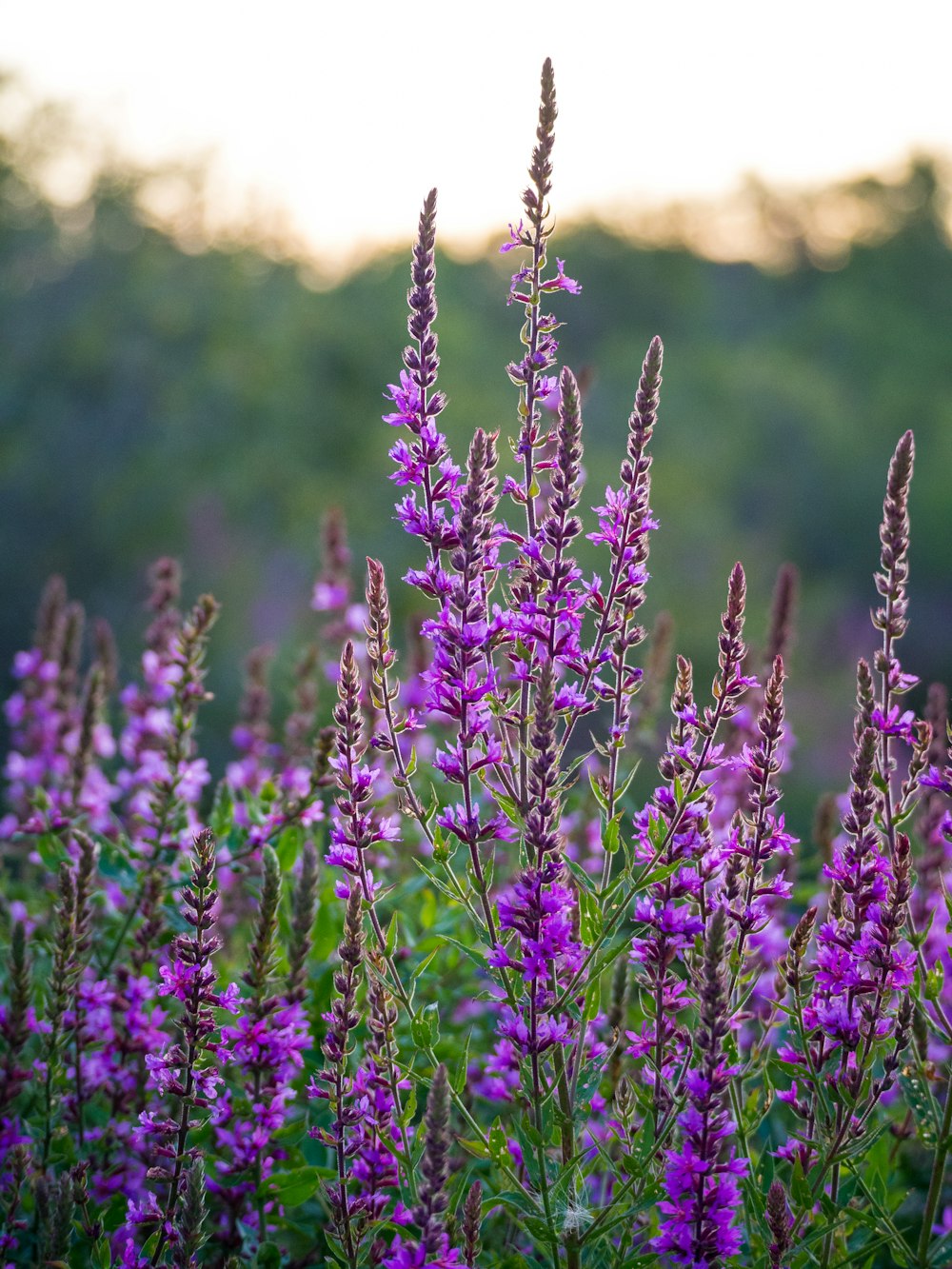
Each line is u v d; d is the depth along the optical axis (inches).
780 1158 178.9
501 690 172.2
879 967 160.4
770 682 165.8
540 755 158.4
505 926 155.6
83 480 1266.0
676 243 2434.8
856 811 164.2
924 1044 186.5
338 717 162.9
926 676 1659.7
